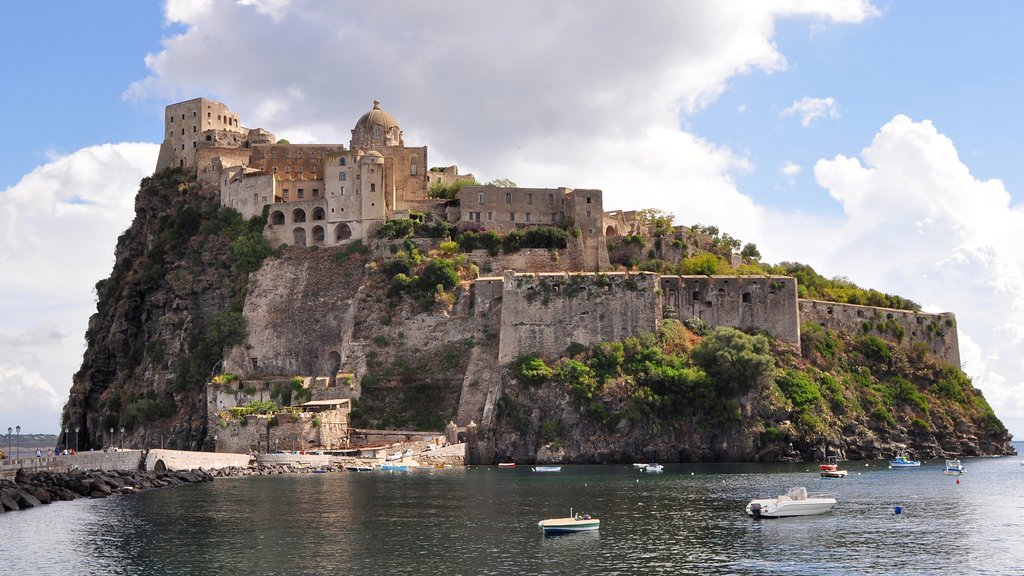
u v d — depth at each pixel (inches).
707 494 5359.3
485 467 7278.5
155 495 5315.0
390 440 7765.8
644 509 4763.8
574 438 7529.5
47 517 4463.6
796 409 7805.1
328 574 3366.1
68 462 5610.2
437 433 7755.9
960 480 6299.2
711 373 7701.8
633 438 7509.8
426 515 4562.0
